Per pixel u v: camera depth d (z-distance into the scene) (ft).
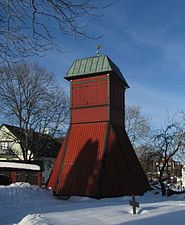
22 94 149.18
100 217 50.80
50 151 199.41
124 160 103.96
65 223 44.88
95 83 109.50
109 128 104.53
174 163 154.61
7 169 104.99
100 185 94.53
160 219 48.24
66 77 112.16
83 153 102.27
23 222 44.98
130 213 57.06
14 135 162.30
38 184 107.24
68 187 98.22
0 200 74.59
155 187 136.46
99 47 115.14
